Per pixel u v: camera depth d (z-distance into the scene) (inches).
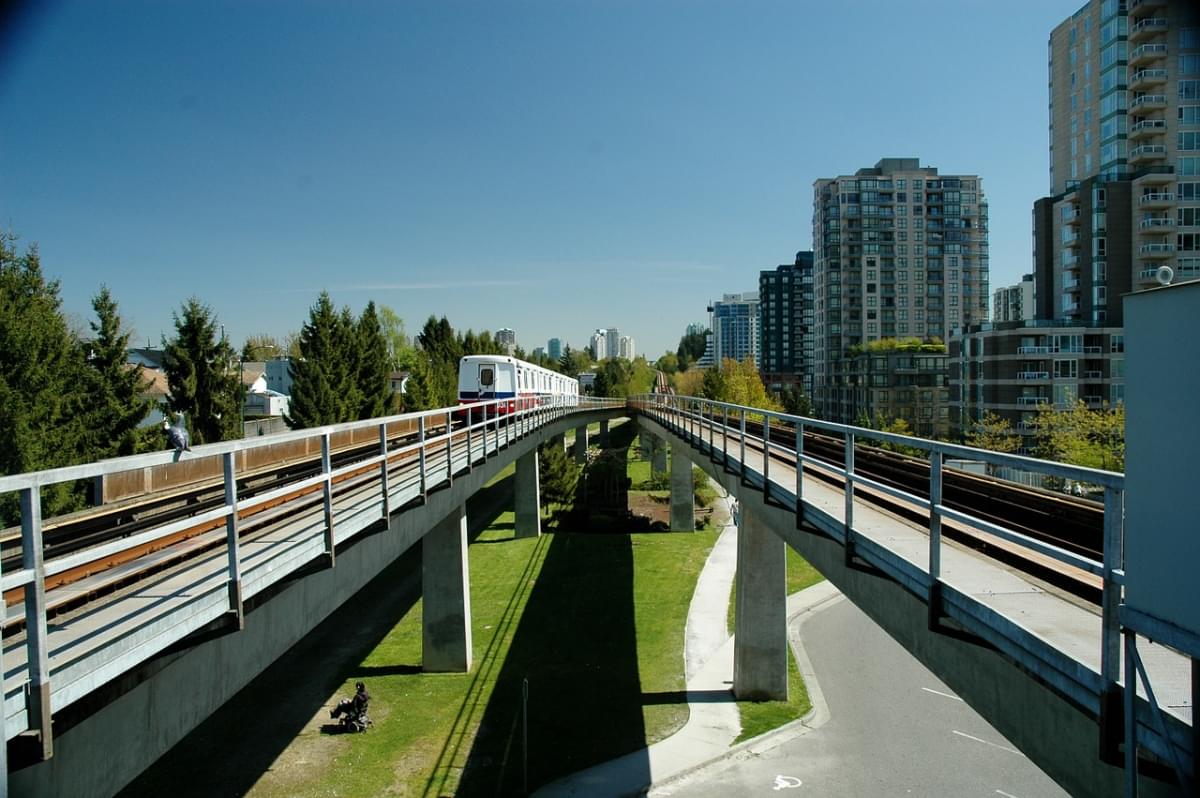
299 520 346.6
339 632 973.2
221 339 1445.6
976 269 3932.1
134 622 203.5
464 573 840.9
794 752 658.2
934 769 629.3
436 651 836.0
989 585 230.7
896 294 3907.5
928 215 3907.5
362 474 522.3
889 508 375.9
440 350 3176.7
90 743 186.4
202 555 282.5
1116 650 152.3
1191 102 1993.1
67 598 221.6
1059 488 1310.3
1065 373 2011.6
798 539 409.1
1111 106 2057.1
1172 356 126.3
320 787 585.6
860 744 674.8
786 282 5905.5
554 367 5890.8
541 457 1852.9
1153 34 1998.0
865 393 3292.3
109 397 1153.4
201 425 1424.7
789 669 861.8
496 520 1804.9
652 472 2492.6
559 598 1138.7
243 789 582.2
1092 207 2060.8
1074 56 2218.3
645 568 1321.4
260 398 2485.2
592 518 1788.9
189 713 226.8
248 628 261.3
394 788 585.9
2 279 991.0
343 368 1728.6
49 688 164.4
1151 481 132.6
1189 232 1991.9
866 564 303.4
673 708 744.3
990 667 209.9
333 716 701.3
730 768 629.3
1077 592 221.6
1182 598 124.7
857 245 3897.6
